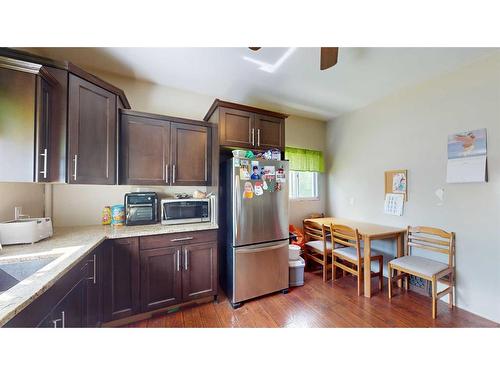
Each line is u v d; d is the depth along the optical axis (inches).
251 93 102.7
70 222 77.7
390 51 69.4
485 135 72.1
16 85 46.9
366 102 114.0
